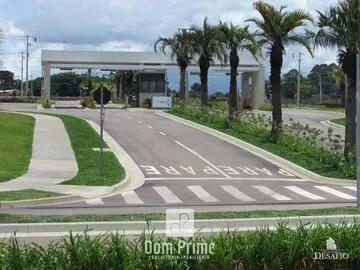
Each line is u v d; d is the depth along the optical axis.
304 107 87.50
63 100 122.19
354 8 24.61
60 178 21.61
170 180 22.48
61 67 76.00
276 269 5.88
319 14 25.31
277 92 34.44
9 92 144.62
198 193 19.23
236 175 24.34
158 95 76.94
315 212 12.59
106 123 43.59
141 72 76.50
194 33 50.25
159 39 56.75
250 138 35.06
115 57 76.62
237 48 42.31
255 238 6.09
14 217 11.77
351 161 25.08
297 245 5.97
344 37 24.91
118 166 25.00
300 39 33.84
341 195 19.36
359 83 13.81
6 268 5.37
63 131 36.91
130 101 86.56
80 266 5.50
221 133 37.66
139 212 13.92
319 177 24.30
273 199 18.09
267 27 33.88
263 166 27.12
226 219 11.25
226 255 5.78
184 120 46.44
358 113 13.74
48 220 11.38
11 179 21.05
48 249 5.81
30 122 41.12
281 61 34.25
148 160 27.70
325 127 47.97
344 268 6.11
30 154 27.66
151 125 42.97
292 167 26.72
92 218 11.71
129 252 5.76
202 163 27.34
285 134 32.97
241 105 78.44
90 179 21.17
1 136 31.92
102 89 22.55
